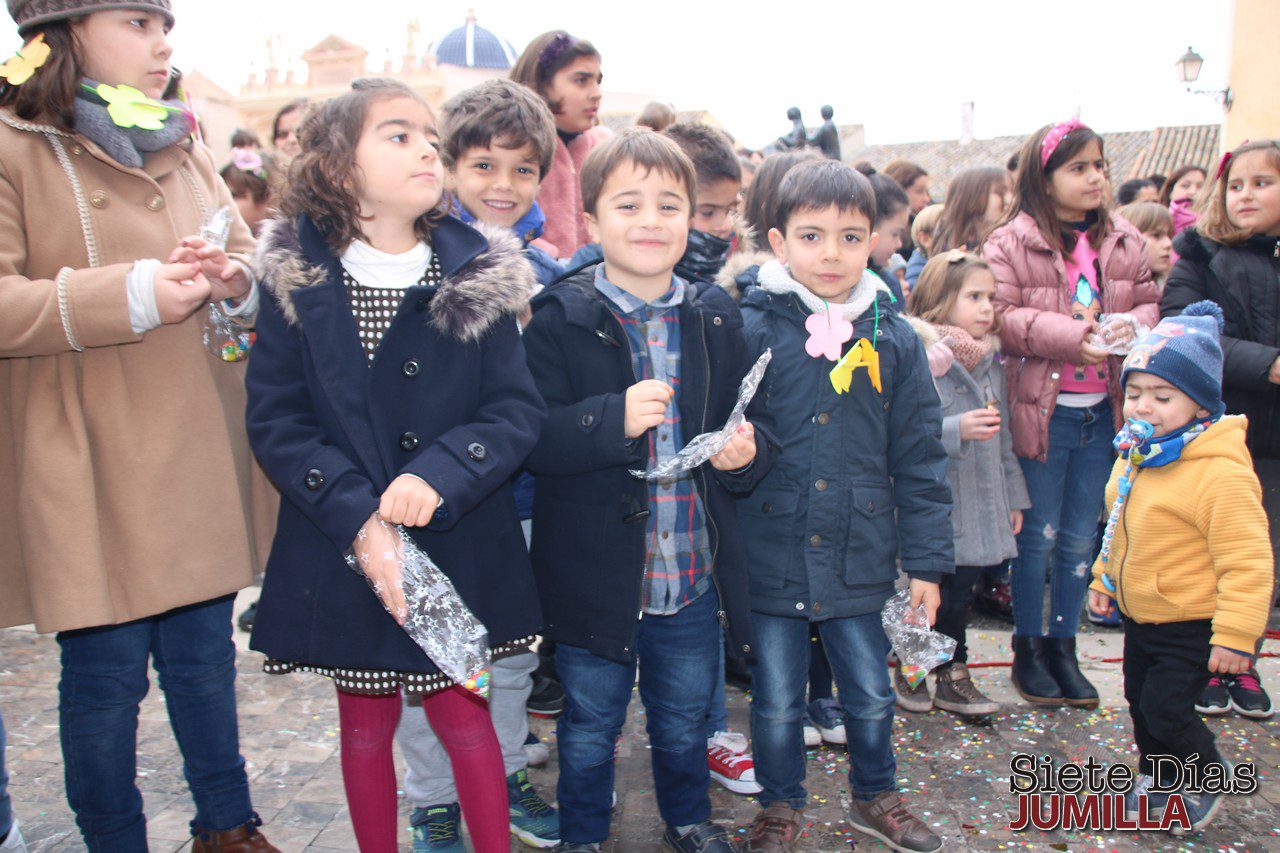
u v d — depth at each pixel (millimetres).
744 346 2053
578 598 1906
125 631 1794
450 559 1716
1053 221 2996
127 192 1794
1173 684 2238
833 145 4191
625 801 2404
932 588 2152
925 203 5930
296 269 1645
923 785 2465
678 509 2010
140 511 1727
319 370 1632
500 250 1765
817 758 2648
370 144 1642
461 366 1721
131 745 1850
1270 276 2924
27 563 1670
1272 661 3154
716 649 2090
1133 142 25531
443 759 2076
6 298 1585
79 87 1703
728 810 2393
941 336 2842
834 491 2121
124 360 1745
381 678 1697
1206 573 2180
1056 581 3018
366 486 1586
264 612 1694
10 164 1657
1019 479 2941
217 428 1852
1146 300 3145
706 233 2518
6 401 1729
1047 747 2670
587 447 1801
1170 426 2229
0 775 1796
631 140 1923
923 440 2186
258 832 2043
